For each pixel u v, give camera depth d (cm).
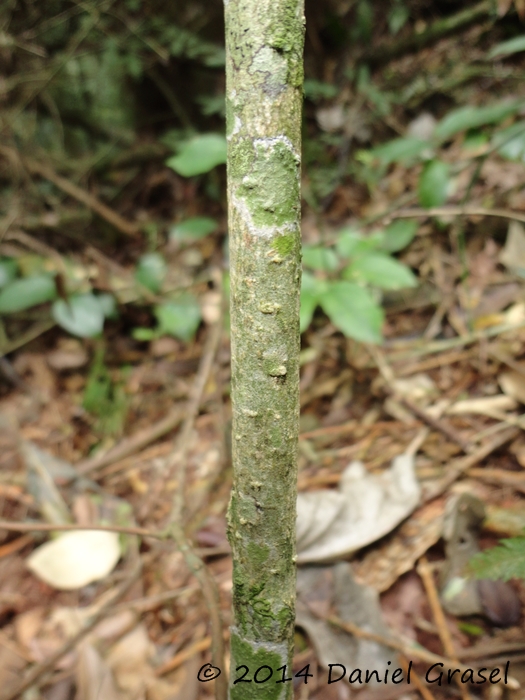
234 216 18
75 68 80
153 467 50
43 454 51
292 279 18
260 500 20
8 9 74
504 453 41
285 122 17
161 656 34
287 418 19
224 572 38
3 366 63
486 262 56
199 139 50
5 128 77
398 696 30
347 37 71
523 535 28
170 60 76
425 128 66
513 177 60
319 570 35
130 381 60
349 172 71
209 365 51
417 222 56
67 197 80
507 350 48
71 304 60
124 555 41
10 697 32
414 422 46
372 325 42
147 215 82
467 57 71
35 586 40
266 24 16
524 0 54
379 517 37
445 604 33
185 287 67
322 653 31
